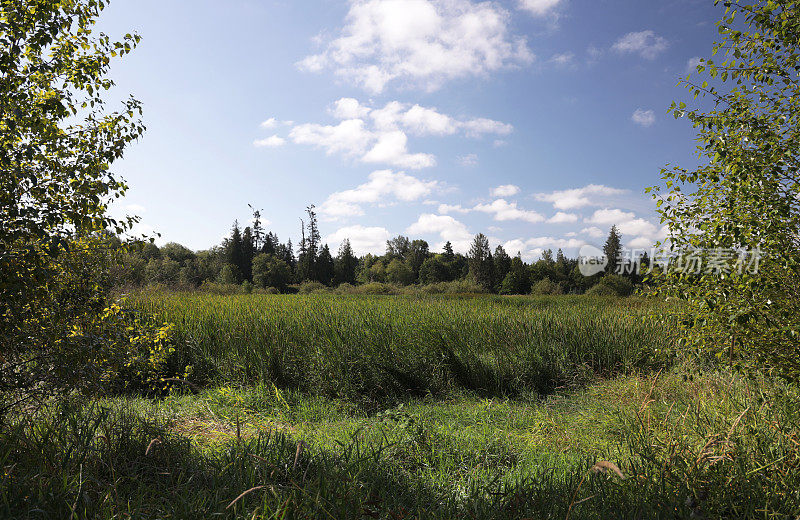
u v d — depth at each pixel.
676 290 4.56
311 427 5.85
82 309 4.27
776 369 4.23
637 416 4.72
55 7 4.00
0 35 3.58
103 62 4.54
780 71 4.08
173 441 3.89
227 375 8.01
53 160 4.28
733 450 3.65
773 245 4.02
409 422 4.93
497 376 8.27
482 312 11.50
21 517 2.48
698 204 4.62
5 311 3.63
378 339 8.88
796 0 3.87
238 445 3.54
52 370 4.12
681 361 6.77
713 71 4.37
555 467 3.91
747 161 4.15
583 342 9.05
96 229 4.23
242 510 2.68
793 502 3.11
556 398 7.62
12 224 3.63
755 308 4.04
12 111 3.67
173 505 2.81
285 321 9.89
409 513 3.00
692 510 2.96
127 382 5.68
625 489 3.21
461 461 4.29
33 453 3.28
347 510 2.81
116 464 3.38
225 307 12.21
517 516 2.93
